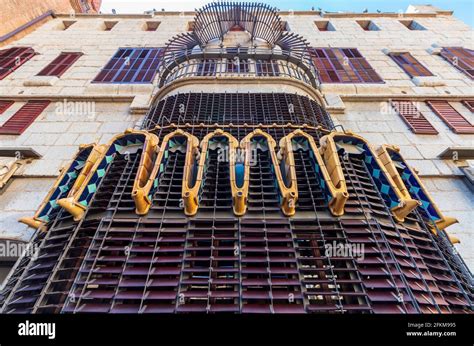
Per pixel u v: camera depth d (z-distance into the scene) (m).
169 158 5.53
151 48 14.38
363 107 10.30
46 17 17.36
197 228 4.19
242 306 3.34
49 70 12.23
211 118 7.00
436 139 8.83
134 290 3.55
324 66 12.67
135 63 12.95
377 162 5.25
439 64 12.96
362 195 4.89
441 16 18.09
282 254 4.02
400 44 14.83
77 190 4.76
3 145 8.41
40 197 7.06
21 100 10.38
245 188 4.57
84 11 24.31
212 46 12.15
